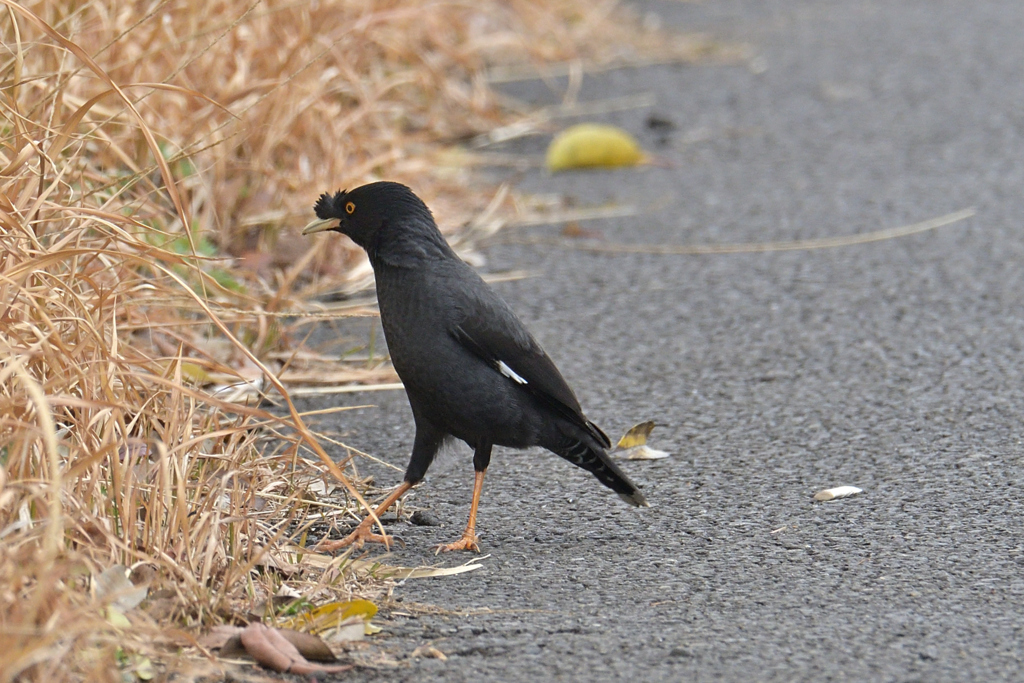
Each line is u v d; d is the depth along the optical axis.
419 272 8.33
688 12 30.67
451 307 8.17
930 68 23.81
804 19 29.42
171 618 6.30
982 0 30.98
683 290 13.53
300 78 14.25
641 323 12.60
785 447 9.57
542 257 14.76
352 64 16.55
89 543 6.33
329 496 8.67
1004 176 17.16
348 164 15.80
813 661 6.20
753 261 14.38
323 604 6.79
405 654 6.31
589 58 25.23
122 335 9.35
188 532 6.70
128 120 11.73
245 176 13.97
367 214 8.48
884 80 23.08
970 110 20.69
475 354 8.18
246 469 7.96
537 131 20.25
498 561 7.70
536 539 8.09
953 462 9.09
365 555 7.80
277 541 7.37
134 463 7.37
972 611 6.76
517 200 16.78
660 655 6.28
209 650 6.15
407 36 19.41
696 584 7.23
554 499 8.82
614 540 8.01
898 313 12.54
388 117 18.34
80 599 5.72
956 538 7.78
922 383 10.76
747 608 6.88
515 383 8.22
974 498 8.41
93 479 6.73
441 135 19.33
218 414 8.68
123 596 6.14
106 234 8.16
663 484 8.98
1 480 5.64
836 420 10.06
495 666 6.18
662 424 10.18
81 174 9.59
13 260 7.75
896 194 16.62
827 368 11.24
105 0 13.23
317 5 15.30
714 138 19.95
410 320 8.28
